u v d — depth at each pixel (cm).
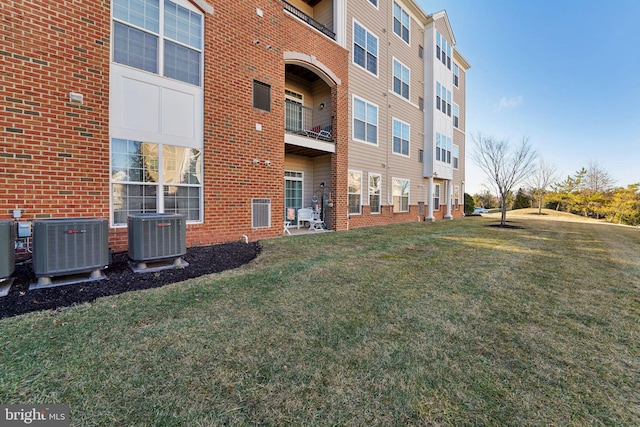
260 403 167
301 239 763
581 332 273
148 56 535
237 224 677
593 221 2134
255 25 705
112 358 206
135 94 518
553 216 2475
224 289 360
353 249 649
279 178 772
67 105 441
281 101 774
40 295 316
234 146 666
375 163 1258
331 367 205
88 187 462
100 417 151
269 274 428
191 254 526
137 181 525
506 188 1450
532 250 708
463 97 2134
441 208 1828
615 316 313
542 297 369
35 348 213
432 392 182
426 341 247
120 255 490
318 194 1120
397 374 199
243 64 680
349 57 1102
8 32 391
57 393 168
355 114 1146
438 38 1667
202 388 178
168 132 560
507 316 307
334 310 307
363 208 1196
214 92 625
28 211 408
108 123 484
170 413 156
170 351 218
